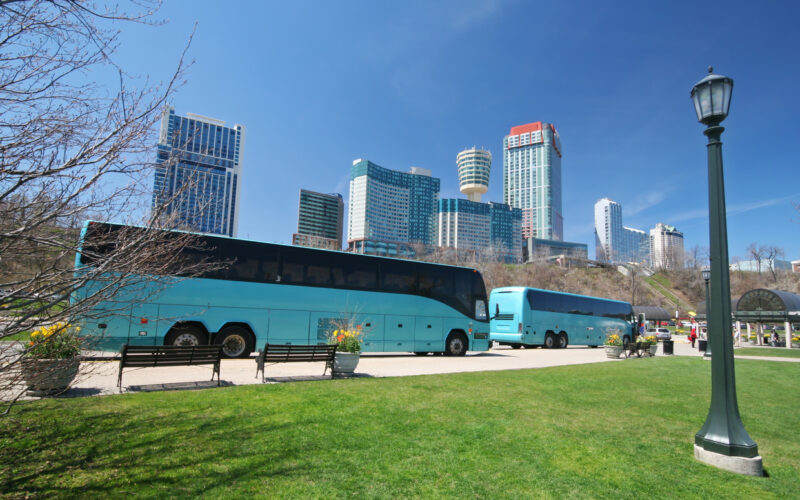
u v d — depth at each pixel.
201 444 5.19
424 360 17.27
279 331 14.59
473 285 20.05
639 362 19.39
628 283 106.62
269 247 14.96
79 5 3.41
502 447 5.66
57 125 3.47
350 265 16.55
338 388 9.18
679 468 5.25
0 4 3.10
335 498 3.94
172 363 8.64
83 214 3.82
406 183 180.62
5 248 3.34
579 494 4.32
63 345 6.15
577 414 7.86
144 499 3.75
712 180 5.99
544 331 28.45
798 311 36.50
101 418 6.10
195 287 13.38
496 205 180.25
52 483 4.02
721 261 5.85
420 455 5.20
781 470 5.39
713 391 5.74
